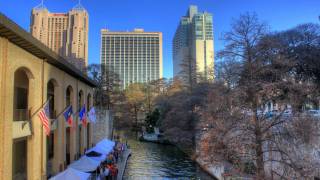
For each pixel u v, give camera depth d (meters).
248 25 17.25
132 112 85.44
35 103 18.33
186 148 47.31
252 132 16.12
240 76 17.53
